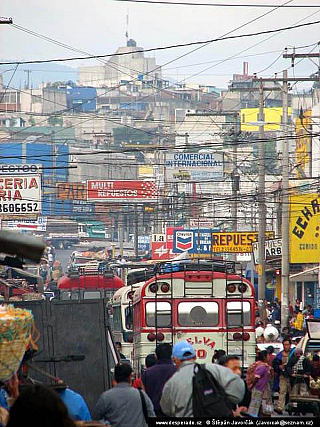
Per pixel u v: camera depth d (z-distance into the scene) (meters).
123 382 20.66
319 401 37.22
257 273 101.19
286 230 84.69
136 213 173.38
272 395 41.66
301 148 127.38
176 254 125.31
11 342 16.25
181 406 18.77
